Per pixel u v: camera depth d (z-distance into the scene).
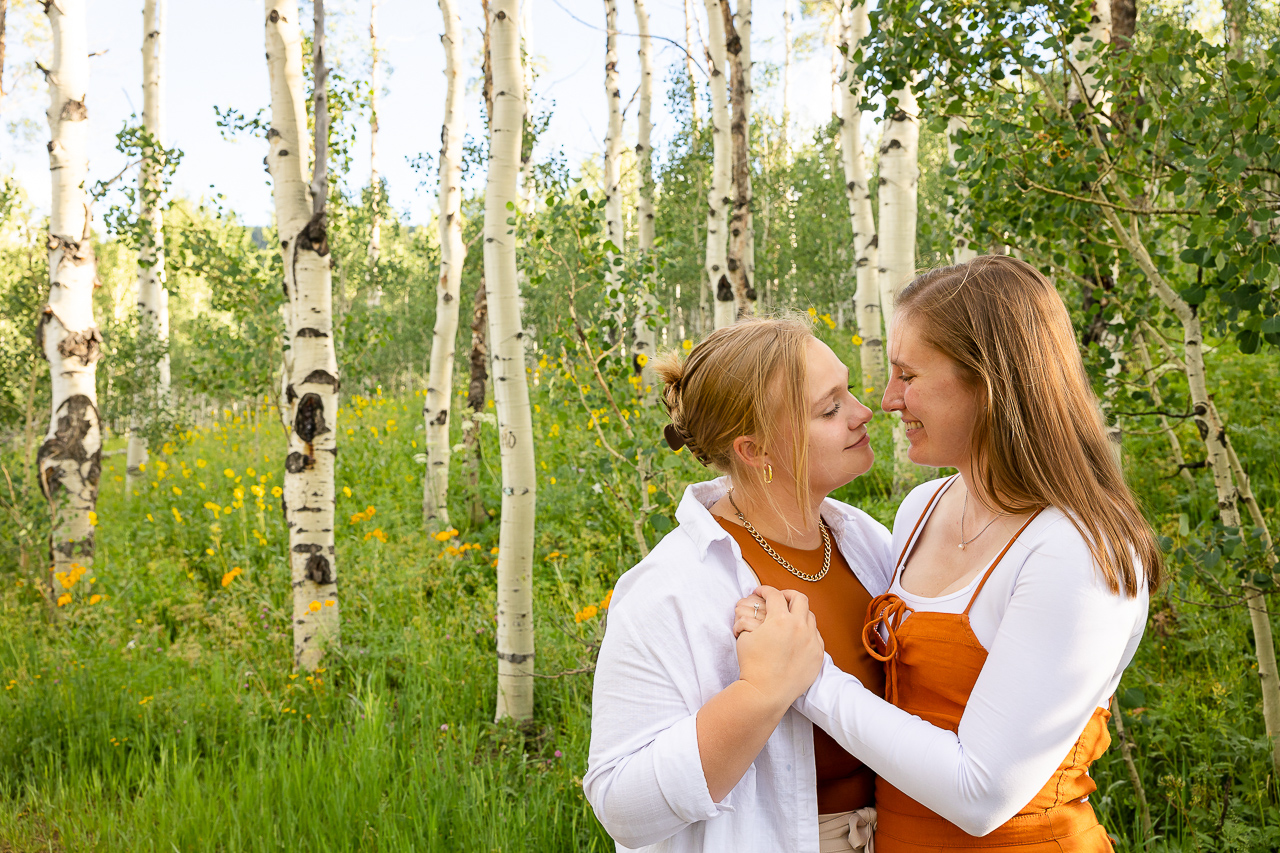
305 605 4.69
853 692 1.21
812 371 1.34
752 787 1.25
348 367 10.31
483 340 8.48
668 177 15.91
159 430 10.77
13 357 8.10
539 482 7.15
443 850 2.79
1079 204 2.88
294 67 4.81
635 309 4.21
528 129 10.40
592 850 2.69
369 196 15.17
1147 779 2.84
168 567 6.36
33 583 6.22
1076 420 1.25
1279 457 4.72
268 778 3.31
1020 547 1.21
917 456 1.35
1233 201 2.29
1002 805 1.10
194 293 23.39
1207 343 5.61
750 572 1.35
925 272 1.40
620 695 1.28
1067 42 3.02
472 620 4.99
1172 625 3.52
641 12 9.83
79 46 6.24
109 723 4.01
